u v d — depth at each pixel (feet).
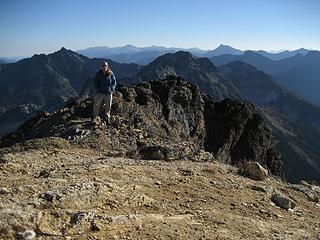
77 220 28.71
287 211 43.60
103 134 73.31
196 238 30.53
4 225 26.45
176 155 60.54
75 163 51.67
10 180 37.14
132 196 35.35
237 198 43.24
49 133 79.87
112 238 28.30
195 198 40.60
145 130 88.02
